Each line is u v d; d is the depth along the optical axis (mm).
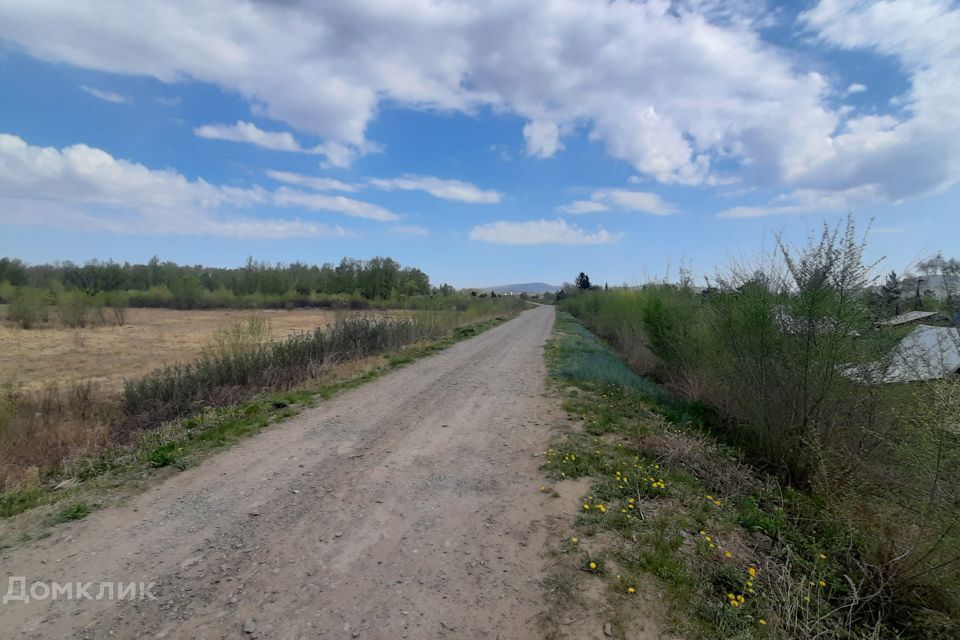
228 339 11312
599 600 3281
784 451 6383
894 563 3836
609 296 25047
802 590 3572
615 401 9047
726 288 7789
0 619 3006
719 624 3092
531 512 4609
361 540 4074
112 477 5371
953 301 5738
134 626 2965
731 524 4484
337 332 14500
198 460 5898
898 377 5574
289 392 9492
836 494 5031
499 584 3465
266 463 5840
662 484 5008
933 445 4102
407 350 16562
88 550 3854
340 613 3123
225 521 4371
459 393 10078
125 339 23047
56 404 7953
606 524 4289
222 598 3258
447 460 6074
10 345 20406
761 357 6766
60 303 29828
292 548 3924
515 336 24234
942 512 3889
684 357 10477
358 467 5773
